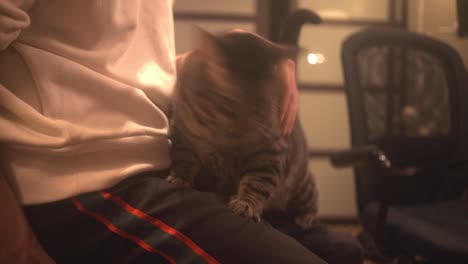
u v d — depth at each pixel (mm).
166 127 761
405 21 2209
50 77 649
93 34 686
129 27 734
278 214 1017
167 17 840
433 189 1393
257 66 874
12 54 664
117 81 702
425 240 1016
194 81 844
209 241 620
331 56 2314
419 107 1416
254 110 856
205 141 828
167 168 796
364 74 1375
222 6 2219
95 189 663
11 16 601
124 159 695
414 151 1393
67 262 658
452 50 1416
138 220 634
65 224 651
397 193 1356
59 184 652
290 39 1080
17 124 648
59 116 650
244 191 827
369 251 1205
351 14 2312
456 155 1355
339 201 2375
